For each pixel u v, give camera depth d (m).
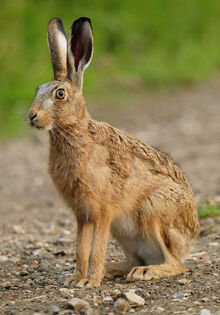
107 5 32.91
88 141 8.95
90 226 9.22
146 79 31.95
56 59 9.71
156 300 7.91
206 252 10.52
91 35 9.45
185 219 9.61
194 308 7.51
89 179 8.79
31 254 11.33
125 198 9.22
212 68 35.50
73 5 30.62
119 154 9.16
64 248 11.62
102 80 30.45
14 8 27.56
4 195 16.70
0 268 10.37
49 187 17.56
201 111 27.56
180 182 9.82
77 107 9.15
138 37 33.81
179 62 34.19
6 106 24.64
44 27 27.95
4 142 23.45
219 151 20.31
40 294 8.53
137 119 25.86
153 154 9.66
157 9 34.84
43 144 23.27
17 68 26.09
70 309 7.55
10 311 7.68
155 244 9.48
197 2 36.44
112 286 8.79
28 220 14.04
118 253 11.09
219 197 14.21
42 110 8.95
